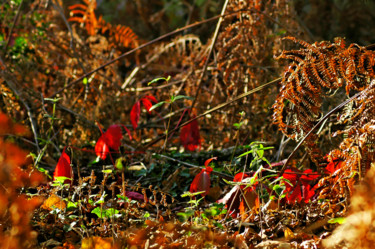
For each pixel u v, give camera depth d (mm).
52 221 3035
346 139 2930
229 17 5449
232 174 4090
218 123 5488
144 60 7820
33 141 5199
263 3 5543
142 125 5938
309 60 3254
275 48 5141
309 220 2930
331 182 3035
